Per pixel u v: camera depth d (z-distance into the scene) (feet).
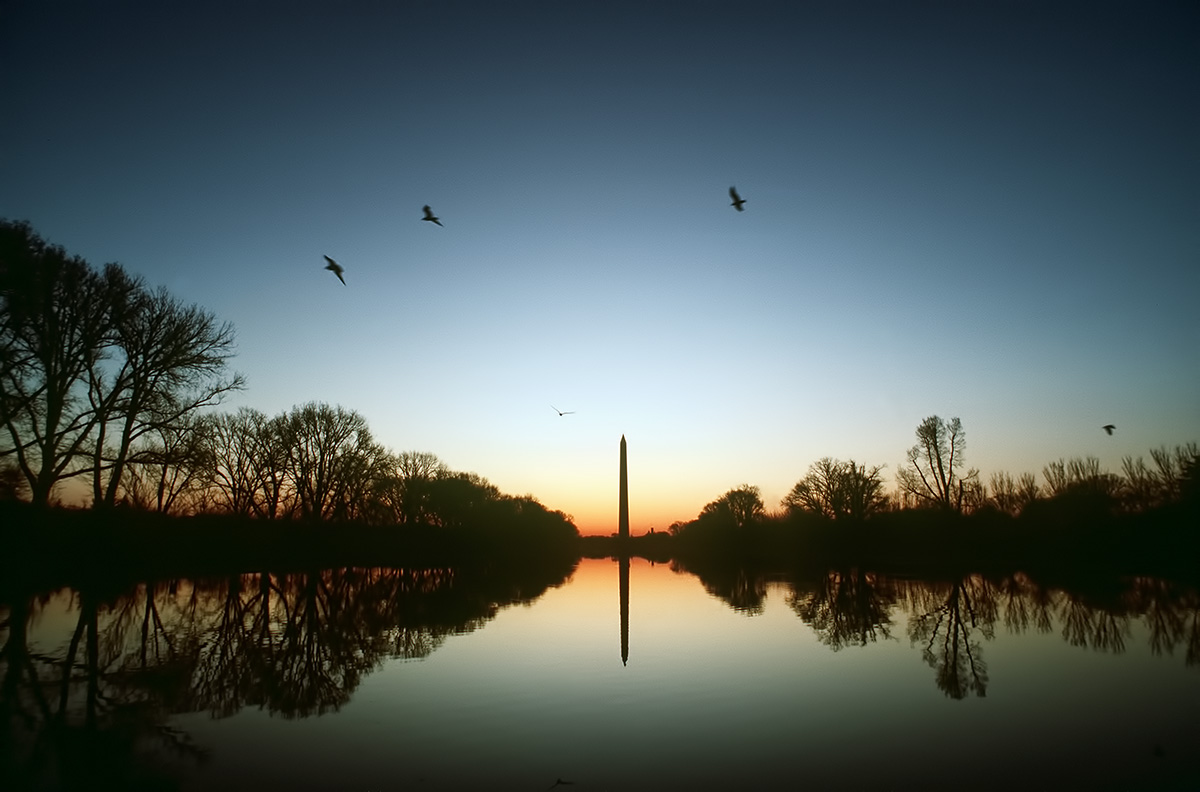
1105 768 34.55
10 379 104.58
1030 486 238.89
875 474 271.28
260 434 211.41
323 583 152.66
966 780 33.19
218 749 37.24
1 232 100.12
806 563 238.48
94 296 115.85
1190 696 48.57
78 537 126.00
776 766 34.94
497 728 41.01
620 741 38.52
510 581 168.86
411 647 68.03
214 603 107.65
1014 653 64.44
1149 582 145.59
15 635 73.72
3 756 36.01
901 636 74.59
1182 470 177.37
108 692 49.11
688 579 175.22
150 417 124.67
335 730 40.37
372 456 229.45
